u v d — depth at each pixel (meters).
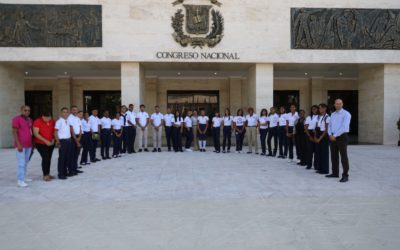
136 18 19.14
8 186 9.23
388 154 16.05
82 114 13.41
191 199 7.61
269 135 16.08
